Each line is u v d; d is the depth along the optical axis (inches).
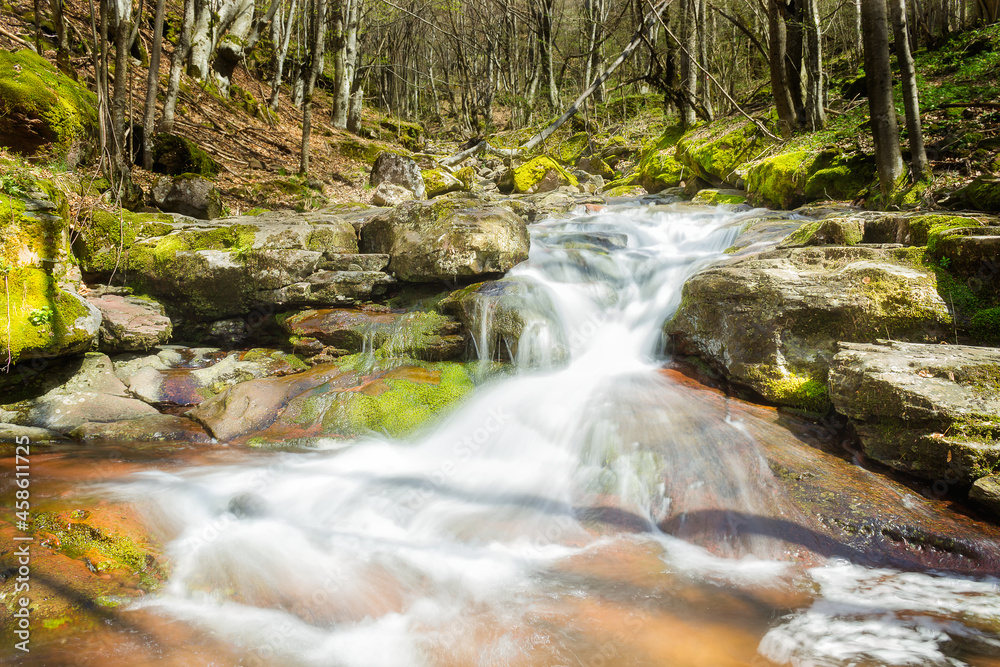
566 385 237.5
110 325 260.5
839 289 211.6
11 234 224.4
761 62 877.8
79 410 233.1
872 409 175.3
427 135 1284.4
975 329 190.5
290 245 312.0
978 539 148.1
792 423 201.8
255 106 713.6
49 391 237.9
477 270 292.5
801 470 176.9
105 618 121.6
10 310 218.7
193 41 657.0
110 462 196.5
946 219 223.6
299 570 147.3
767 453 184.7
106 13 325.7
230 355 288.8
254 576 143.2
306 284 297.6
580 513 176.7
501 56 1425.9
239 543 156.7
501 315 261.1
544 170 684.1
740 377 221.8
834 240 255.9
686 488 175.8
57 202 259.6
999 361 166.6
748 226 354.0
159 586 135.6
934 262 205.6
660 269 306.0
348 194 568.7
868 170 380.5
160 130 495.8
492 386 246.8
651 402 218.1
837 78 625.9
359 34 1117.1
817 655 116.3
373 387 244.4
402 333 270.7
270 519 169.9
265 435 223.5
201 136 556.7
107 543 144.8
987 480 151.9
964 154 323.3
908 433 168.6
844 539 155.5
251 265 295.0
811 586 141.7
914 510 160.2
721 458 183.8
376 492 187.5
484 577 146.8
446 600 137.3
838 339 211.3
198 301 303.0
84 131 334.6
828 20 769.6
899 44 312.0
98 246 291.1
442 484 194.5
